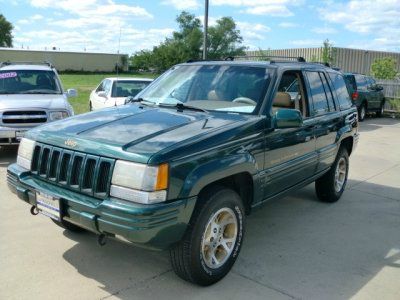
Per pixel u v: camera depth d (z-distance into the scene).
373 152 10.65
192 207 3.42
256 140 4.13
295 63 5.34
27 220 5.17
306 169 5.19
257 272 4.11
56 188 3.68
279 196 4.76
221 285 3.84
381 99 18.81
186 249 3.54
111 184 3.35
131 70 53.69
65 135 3.78
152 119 4.09
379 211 6.11
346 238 5.06
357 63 25.22
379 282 4.01
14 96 8.87
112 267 4.08
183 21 53.75
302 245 4.80
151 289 3.72
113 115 4.30
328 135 5.70
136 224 3.18
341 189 6.55
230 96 4.59
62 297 3.55
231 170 3.75
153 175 3.22
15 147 9.41
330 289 3.85
